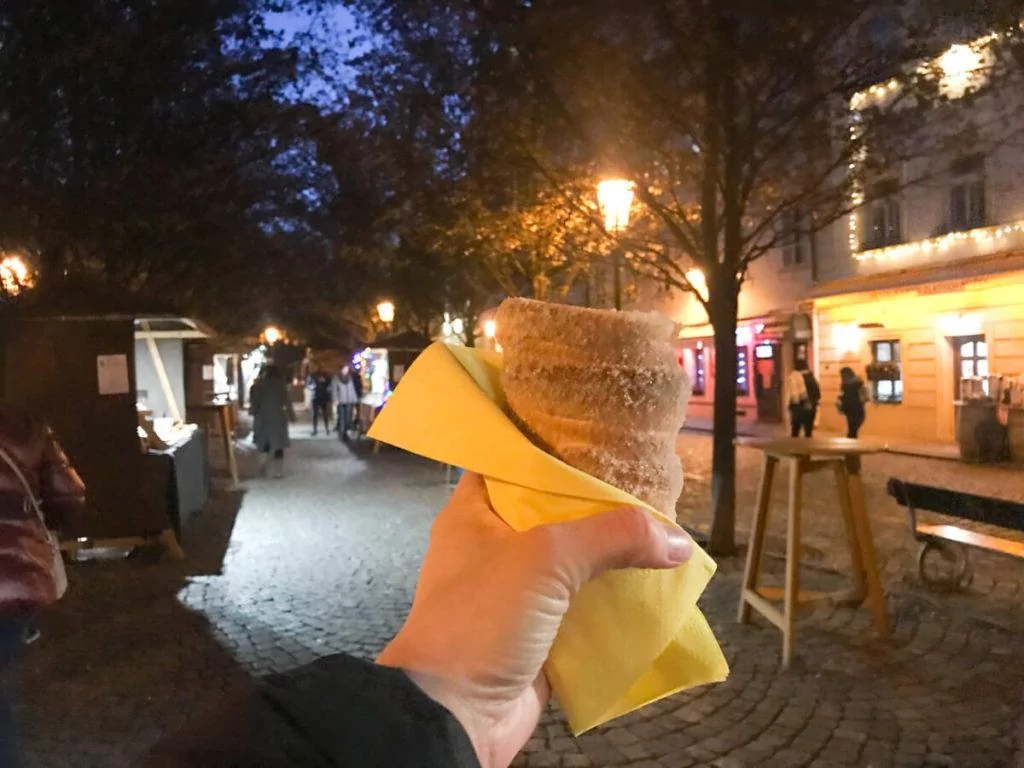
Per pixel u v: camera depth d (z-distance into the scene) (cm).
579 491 85
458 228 1214
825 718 471
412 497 1292
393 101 1138
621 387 89
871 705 486
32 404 842
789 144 895
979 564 792
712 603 682
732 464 836
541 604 82
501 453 88
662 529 86
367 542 967
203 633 644
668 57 780
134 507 880
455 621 82
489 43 857
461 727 75
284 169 1669
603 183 832
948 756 423
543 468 86
